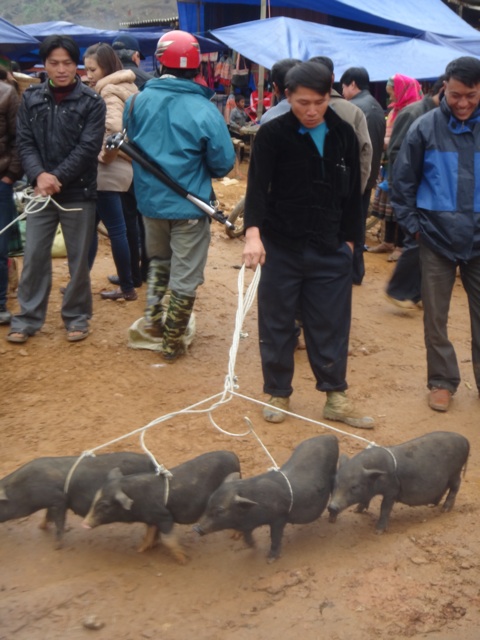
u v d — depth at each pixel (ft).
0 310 14.25
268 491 7.45
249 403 11.70
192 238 12.39
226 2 34.88
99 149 12.71
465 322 16.14
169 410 11.32
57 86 12.35
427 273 11.39
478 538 8.39
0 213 13.61
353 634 6.79
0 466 9.48
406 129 16.90
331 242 10.32
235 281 18.12
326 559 7.88
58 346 13.48
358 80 17.20
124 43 16.62
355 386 12.59
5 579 7.34
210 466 7.80
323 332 10.68
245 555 7.88
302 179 9.97
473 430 11.23
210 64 41.86
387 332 15.25
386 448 8.41
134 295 15.89
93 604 7.03
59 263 18.15
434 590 7.45
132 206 15.56
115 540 8.02
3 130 13.15
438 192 11.01
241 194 30.27
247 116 37.86
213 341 14.20
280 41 27.89
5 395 11.64
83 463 7.79
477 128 10.93
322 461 8.09
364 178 13.82
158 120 11.99
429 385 11.98
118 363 12.90
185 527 8.29
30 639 6.58
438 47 30.04
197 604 7.10
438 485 8.46
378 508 8.97
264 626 6.85
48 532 8.12
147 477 7.44
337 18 37.40
